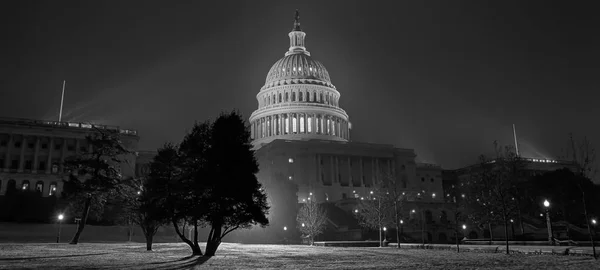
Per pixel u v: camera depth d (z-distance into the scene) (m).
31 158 117.88
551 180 88.19
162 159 36.00
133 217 50.12
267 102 170.50
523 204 88.00
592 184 83.12
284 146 134.38
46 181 114.56
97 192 54.41
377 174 141.12
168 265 25.22
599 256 32.03
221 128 35.09
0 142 116.50
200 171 33.88
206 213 34.12
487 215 70.62
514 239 67.25
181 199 34.47
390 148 148.00
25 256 29.83
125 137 124.12
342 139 163.25
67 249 40.00
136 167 136.88
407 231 88.06
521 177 89.00
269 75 178.62
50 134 119.25
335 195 132.62
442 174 166.00
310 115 160.88
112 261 27.55
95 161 56.25
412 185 148.00
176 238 74.75
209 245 34.59
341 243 62.56
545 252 37.88
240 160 34.66
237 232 77.94
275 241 76.06
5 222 84.19
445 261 29.44
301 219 76.19
